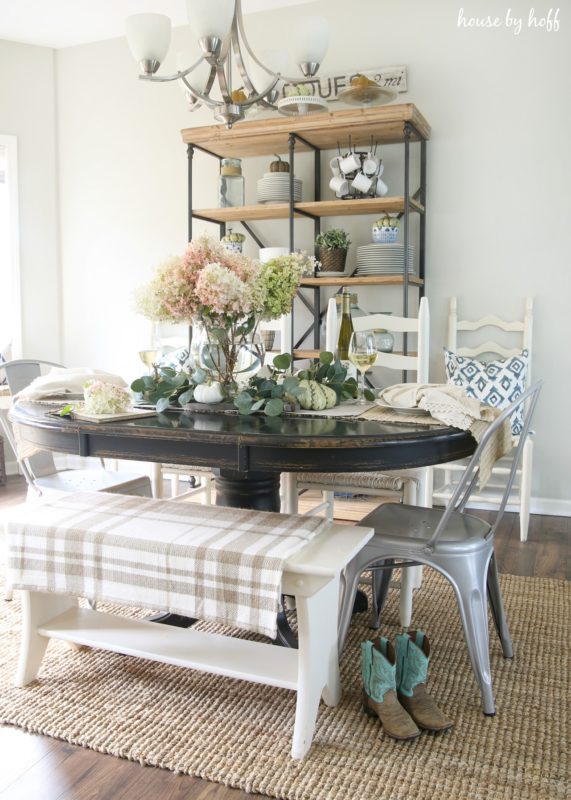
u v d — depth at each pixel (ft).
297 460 5.97
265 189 13.30
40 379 8.81
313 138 12.98
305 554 5.82
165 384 7.54
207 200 15.06
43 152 16.03
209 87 8.04
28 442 7.38
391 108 11.78
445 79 13.03
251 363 7.47
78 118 15.94
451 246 13.20
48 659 7.44
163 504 7.11
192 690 6.82
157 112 15.28
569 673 7.15
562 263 12.60
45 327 16.39
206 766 5.61
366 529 6.51
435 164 13.21
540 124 12.55
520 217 12.78
